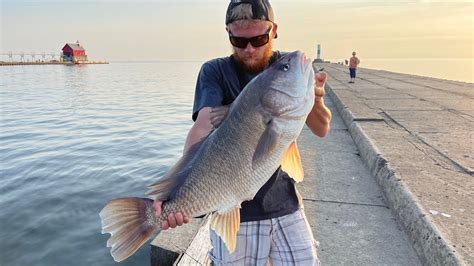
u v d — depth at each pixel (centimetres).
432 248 261
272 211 216
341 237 316
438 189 342
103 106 2609
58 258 560
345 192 409
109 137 1496
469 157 441
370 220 344
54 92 3775
